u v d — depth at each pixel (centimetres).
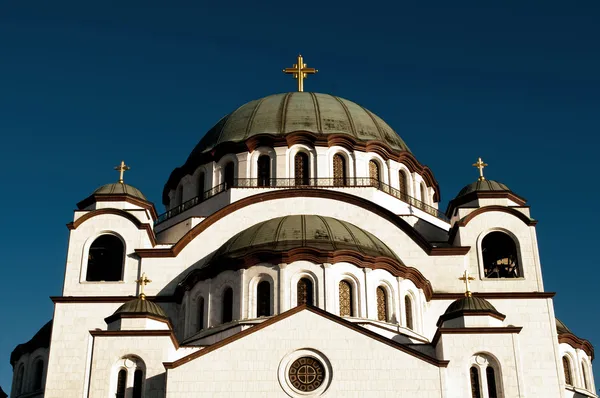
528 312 6275
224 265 6009
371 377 5131
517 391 5281
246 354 5162
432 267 6519
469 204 6856
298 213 6750
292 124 7488
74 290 6350
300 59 8488
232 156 7369
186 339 6044
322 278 5862
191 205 7394
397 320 5953
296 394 5072
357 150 7312
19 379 7294
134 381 5344
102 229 6550
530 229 6631
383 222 6712
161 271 6450
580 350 7394
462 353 5353
